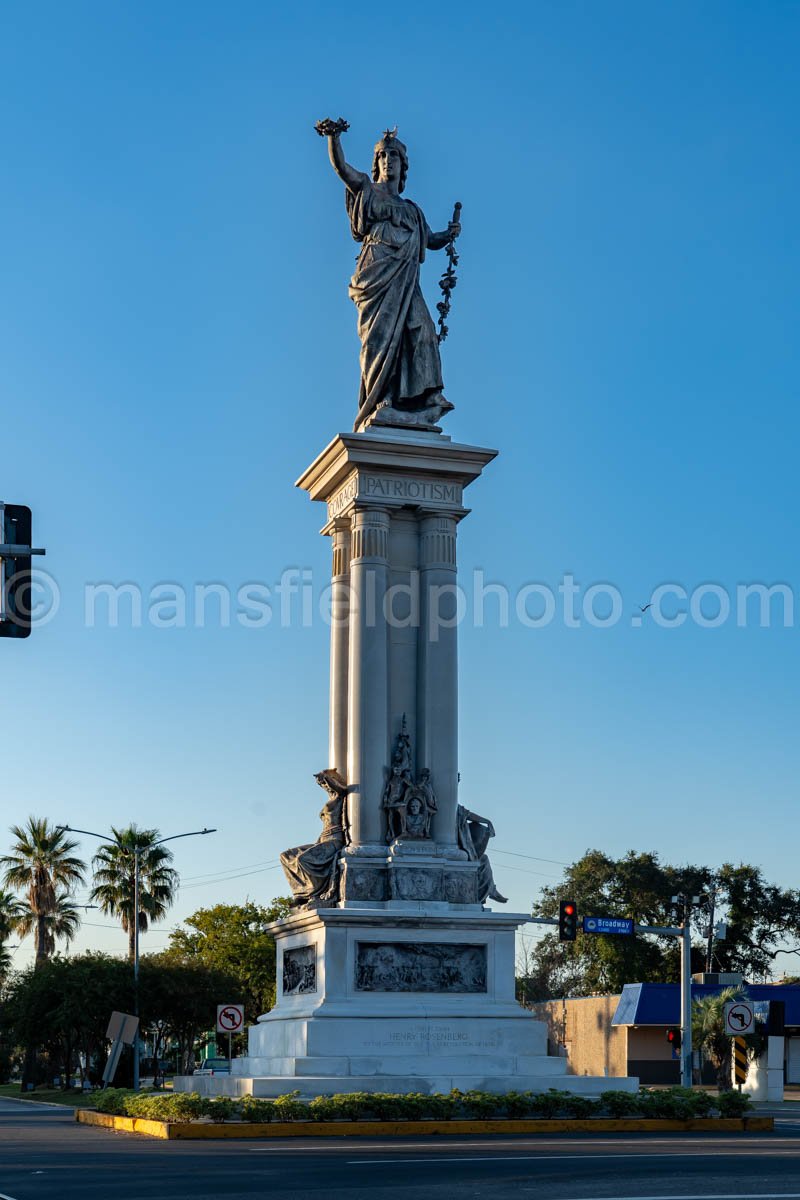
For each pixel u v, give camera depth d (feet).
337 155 140.97
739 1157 78.23
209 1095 120.67
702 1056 252.21
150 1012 274.16
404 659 132.05
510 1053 120.88
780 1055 225.15
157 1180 67.72
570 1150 83.76
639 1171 69.92
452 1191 61.16
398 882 124.26
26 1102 238.89
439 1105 102.27
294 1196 59.72
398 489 132.87
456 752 130.11
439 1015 119.96
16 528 73.10
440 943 122.72
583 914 344.08
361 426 138.10
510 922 124.47
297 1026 119.44
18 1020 286.25
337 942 120.57
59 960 287.48
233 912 342.44
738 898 348.38
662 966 344.69
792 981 350.43
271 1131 98.07
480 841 130.41
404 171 143.95
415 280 140.36
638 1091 114.42
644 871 346.13
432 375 138.10
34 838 323.37
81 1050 317.22
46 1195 61.57
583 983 351.46
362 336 139.74
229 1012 148.66
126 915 292.40
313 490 140.77
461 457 133.18
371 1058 116.78
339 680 133.69
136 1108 115.14
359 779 127.65
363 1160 77.46
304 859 127.13
